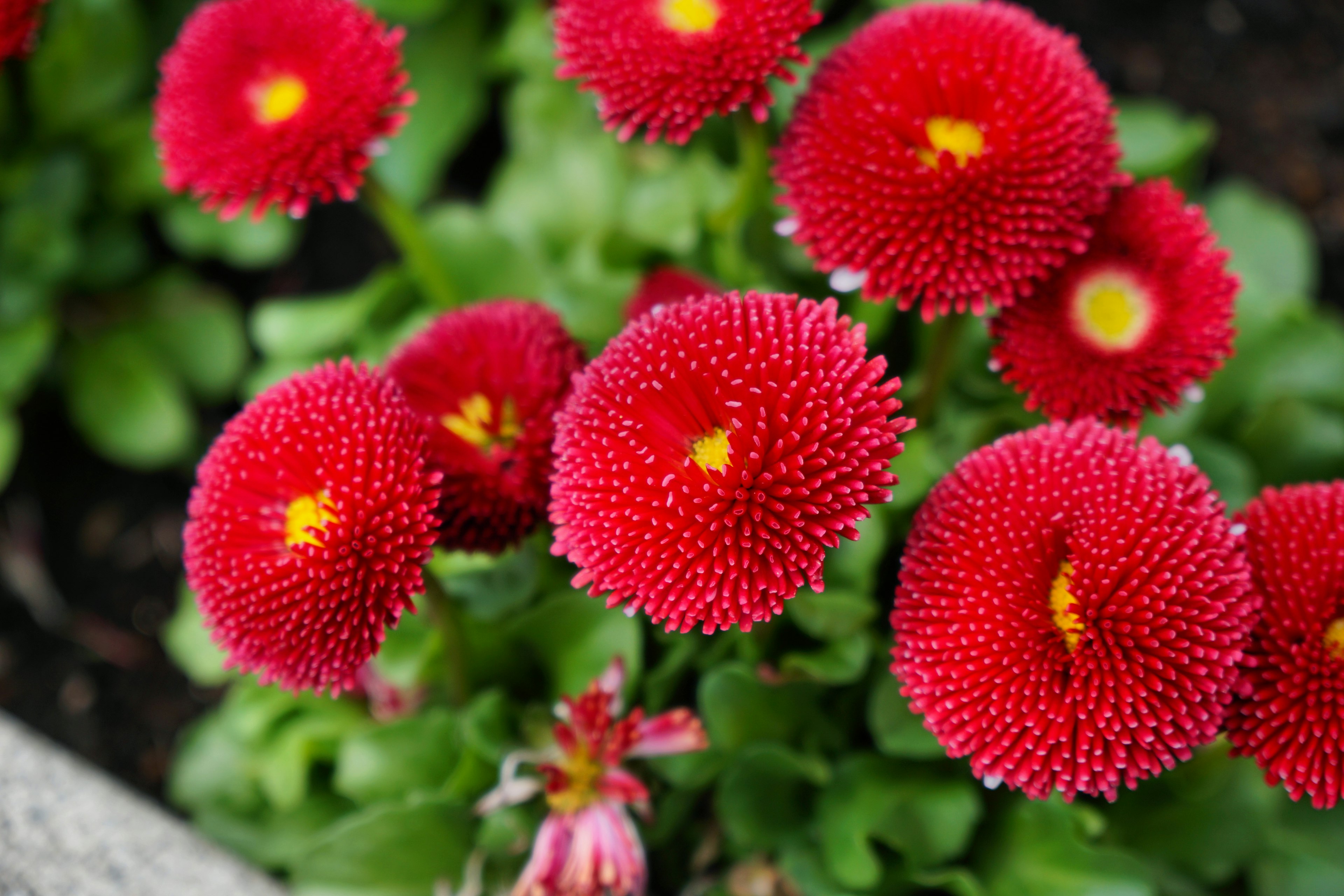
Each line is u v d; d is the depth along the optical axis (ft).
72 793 1.45
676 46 1.32
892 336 1.56
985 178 1.29
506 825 1.41
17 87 1.70
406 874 1.43
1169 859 1.43
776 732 1.42
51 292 1.72
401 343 1.51
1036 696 1.24
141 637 1.71
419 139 1.75
